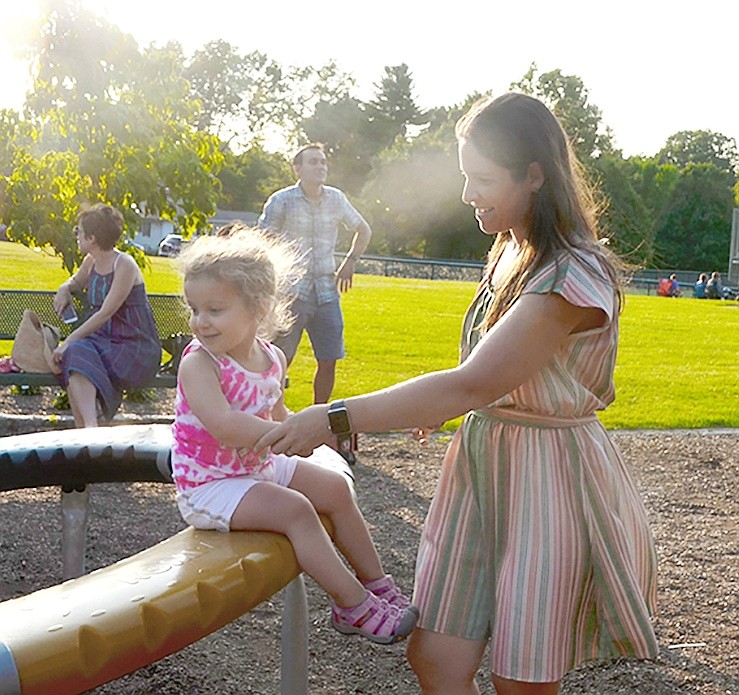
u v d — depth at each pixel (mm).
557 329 2316
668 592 4402
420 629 2582
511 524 2447
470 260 59219
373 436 7230
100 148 7625
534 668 2389
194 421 2461
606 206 2559
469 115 2436
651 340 15625
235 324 2379
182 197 8016
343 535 2670
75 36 7527
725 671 3680
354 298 21734
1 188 7773
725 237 68875
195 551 2281
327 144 79562
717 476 6504
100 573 2176
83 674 1887
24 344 5801
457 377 2305
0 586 4211
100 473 3633
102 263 5766
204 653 3719
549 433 2441
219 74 79562
